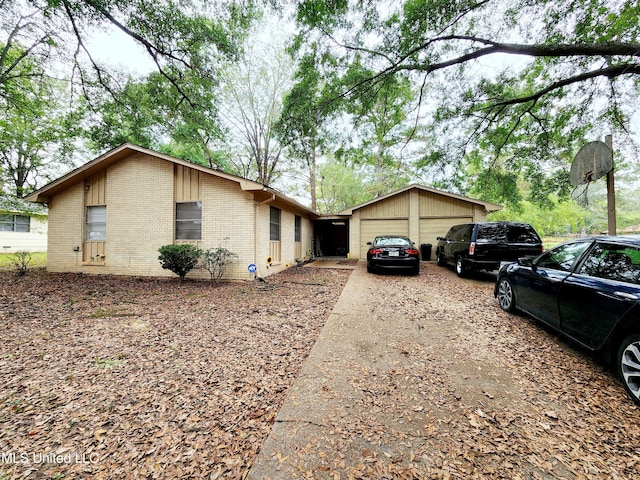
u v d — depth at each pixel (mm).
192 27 8125
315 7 6262
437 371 2711
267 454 1704
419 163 11398
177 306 5176
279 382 2576
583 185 5738
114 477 1571
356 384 2492
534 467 1576
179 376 2703
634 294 2250
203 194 8188
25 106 11180
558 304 3145
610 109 7809
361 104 8195
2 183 15188
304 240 13172
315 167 21234
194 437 1887
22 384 2564
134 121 10805
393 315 4496
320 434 1868
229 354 3182
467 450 1711
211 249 8031
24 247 16078
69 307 5066
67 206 9078
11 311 4738
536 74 8117
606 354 2475
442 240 10422
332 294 6117
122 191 8688
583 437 1819
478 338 3514
